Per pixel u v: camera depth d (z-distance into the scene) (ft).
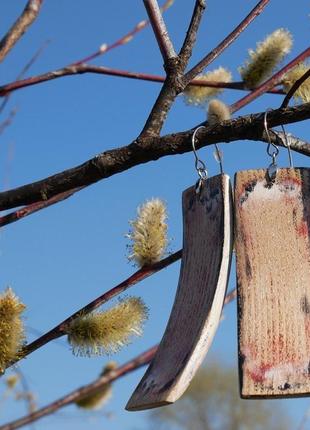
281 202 1.54
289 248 1.53
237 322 1.50
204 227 1.55
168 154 1.56
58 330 1.68
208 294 1.51
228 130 1.55
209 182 1.56
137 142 1.57
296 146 1.59
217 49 1.65
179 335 1.51
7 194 1.59
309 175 1.55
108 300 1.70
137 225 1.72
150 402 1.46
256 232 1.53
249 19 1.67
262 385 1.47
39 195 1.59
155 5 1.65
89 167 1.57
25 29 1.65
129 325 1.70
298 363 1.48
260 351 1.49
